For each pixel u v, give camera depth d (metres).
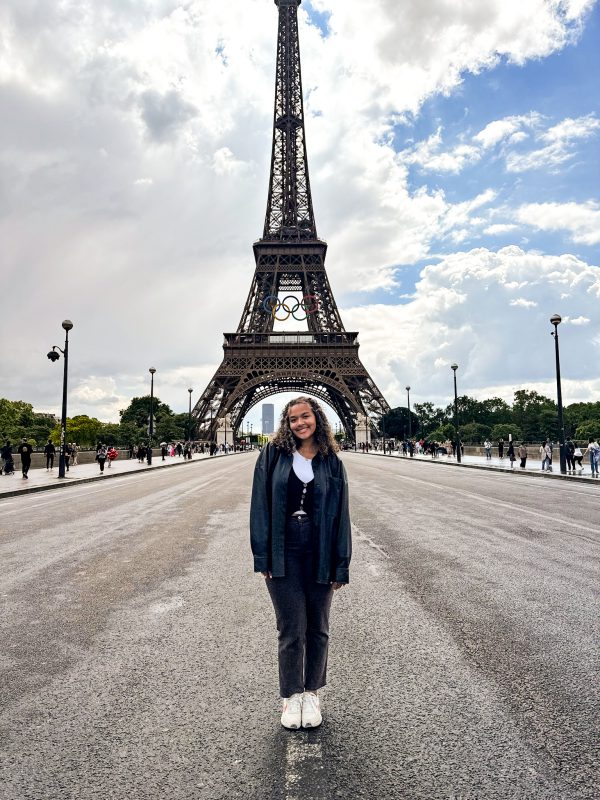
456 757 4.43
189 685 5.80
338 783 4.11
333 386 99.00
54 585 9.91
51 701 5.47
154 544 13.81
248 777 4.21
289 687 4.90
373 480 34.59
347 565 4.98
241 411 125.81
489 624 7.56
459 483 32.41
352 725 4.95
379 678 5.90
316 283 103.88
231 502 23.20
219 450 123.56
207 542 14.05
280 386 123.88
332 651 6.67
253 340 102.12
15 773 4.30
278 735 4.80
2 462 45.72
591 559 11.62
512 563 11.27
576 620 7.68
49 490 31.02
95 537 14.94
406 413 155.38
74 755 4.54
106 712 5.24
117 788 4.10
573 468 40.31
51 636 7.31
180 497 25.62
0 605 8.71
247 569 11.07
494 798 3.94
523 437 161.38
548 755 4.45
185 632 7.42
